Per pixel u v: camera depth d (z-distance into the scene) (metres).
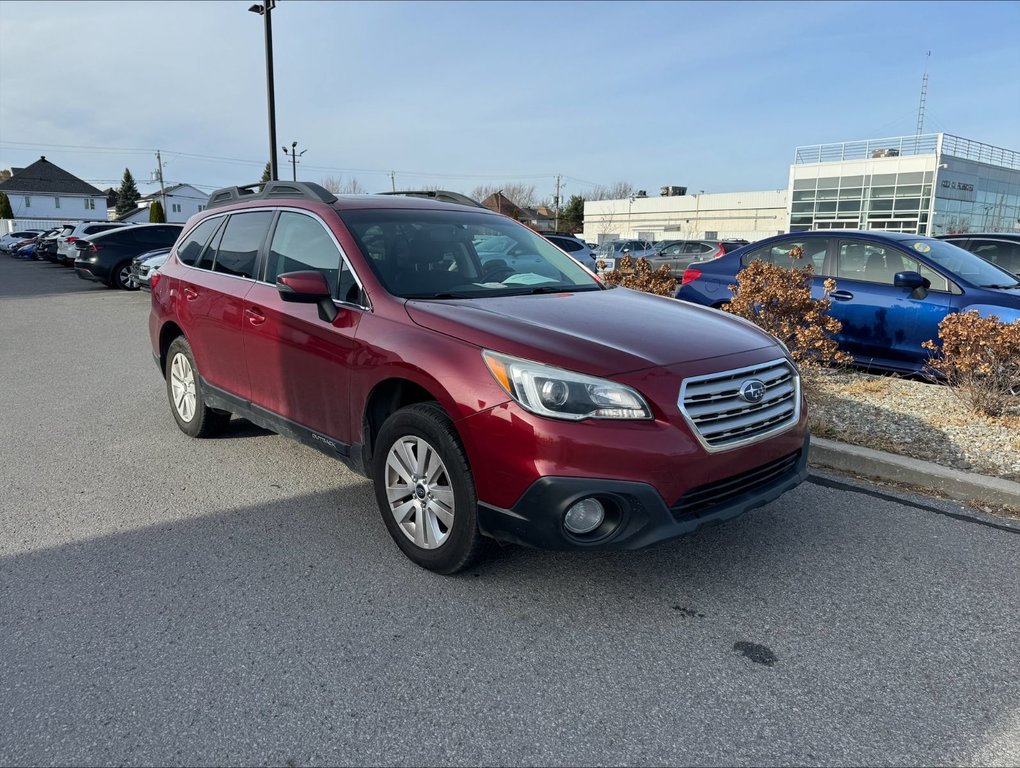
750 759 2.26
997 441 5.05
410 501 3.41
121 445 5.39
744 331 3.62
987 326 5.51
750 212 64.25
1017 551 3.69
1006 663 2.75
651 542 2.89
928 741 2.34
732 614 3.08
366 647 2.83
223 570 3.45
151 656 2.77
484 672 2.68
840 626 3.00
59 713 2.45
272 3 16.81
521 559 3.54
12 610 3.10
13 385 7.52
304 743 2.32
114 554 3.61
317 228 4.11
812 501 4.32
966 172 43.81
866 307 7.08
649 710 2.48
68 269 30.89
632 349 3.08
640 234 70.88
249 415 4.59
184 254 5.43
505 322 3.25
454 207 4.66
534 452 2.85
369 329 3.53
